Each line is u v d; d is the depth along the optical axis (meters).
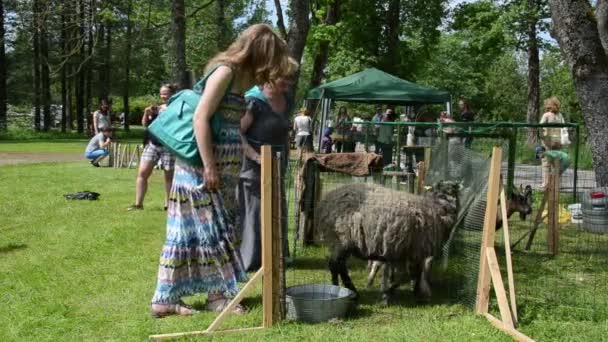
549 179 6.97
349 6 26.52
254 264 5.76
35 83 39.25
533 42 25.80
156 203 10.02
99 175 14.36
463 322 4.41
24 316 4.49
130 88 44.72
